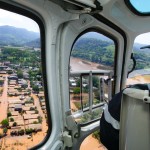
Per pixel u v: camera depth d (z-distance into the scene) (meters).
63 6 1.87
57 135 2.32
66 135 2.39
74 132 2.49
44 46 2.04
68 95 2.39
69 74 2.39
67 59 2.29
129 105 1.38
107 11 2.37
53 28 1.96
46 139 2.24
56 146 2.28
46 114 2.25
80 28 2.34
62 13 1.93
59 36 2.15
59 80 2.26
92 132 2.79
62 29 2.15
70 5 1.88
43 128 2.21
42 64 2.10
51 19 1.89
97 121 2.99
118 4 2.51
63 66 2.24
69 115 2.42
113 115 1.55
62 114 2.37
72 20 2.12
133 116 1.38
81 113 2.76
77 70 2.61
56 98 2.23
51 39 2.00
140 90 1.31
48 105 2.23
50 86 2.15
